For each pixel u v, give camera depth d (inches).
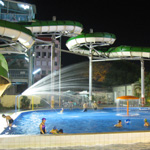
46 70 2783.0
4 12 1274.6
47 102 1162.0
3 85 286.4
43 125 400.2
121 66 1780.3
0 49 831.1
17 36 681.6
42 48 2805.1
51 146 319.9
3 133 426.3
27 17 1316.4
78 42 1095.6
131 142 339.9
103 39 1057.5
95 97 1630.2
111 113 880.3
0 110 903.7
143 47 1135.6
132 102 1309.1
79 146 323.3
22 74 1449.3
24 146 316.5
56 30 994.1
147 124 540.1
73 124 571.5
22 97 1048.8
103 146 323.9
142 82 1195.9
